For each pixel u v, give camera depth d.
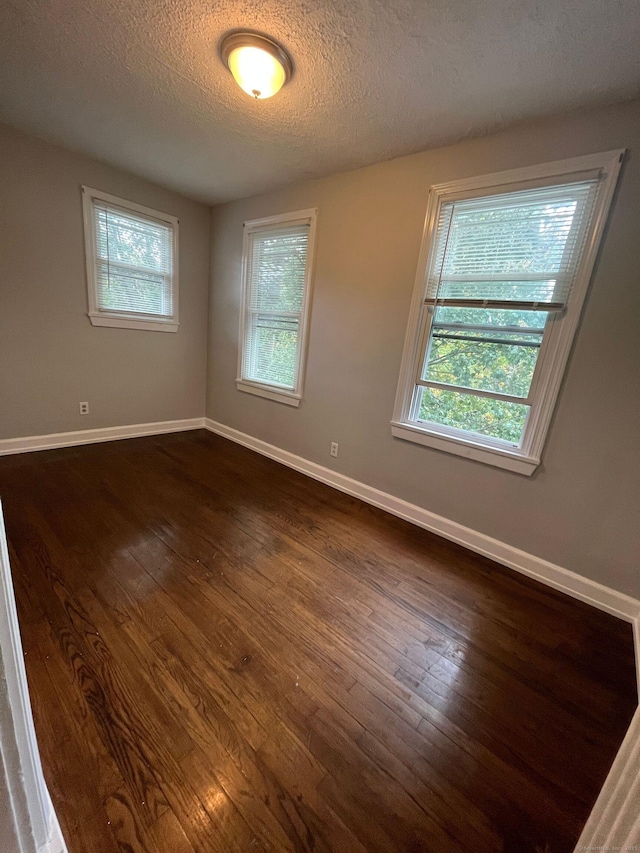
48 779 0.97
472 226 2.11
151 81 1.85
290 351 3.29
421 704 1.28
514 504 2.12
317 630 1.56
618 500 1.80
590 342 1.80
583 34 1.31
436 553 2.23
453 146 2.12
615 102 1.62
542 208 1.88
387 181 2.42
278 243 3.22
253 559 2.00
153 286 3.59
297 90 1.78
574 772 1.11
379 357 2.63
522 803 1.02
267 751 1.09
